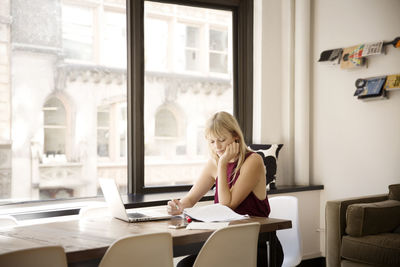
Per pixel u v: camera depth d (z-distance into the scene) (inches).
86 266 70.7
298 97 176.2
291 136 180.5
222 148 103.8
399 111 150.9
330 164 172.7
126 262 64.6
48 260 57.7
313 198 173.8
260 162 102.5
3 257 53.4
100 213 119.5
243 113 180.7
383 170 155.7
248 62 179.8
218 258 73.9
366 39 160.6
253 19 179.9
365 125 160.9
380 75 156.0
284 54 181.2
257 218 91.8
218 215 91.7
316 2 177.5
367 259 123.0
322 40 175.3
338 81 169.3
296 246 110.9
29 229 86.3
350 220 128.4
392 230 132.0
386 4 154.3
